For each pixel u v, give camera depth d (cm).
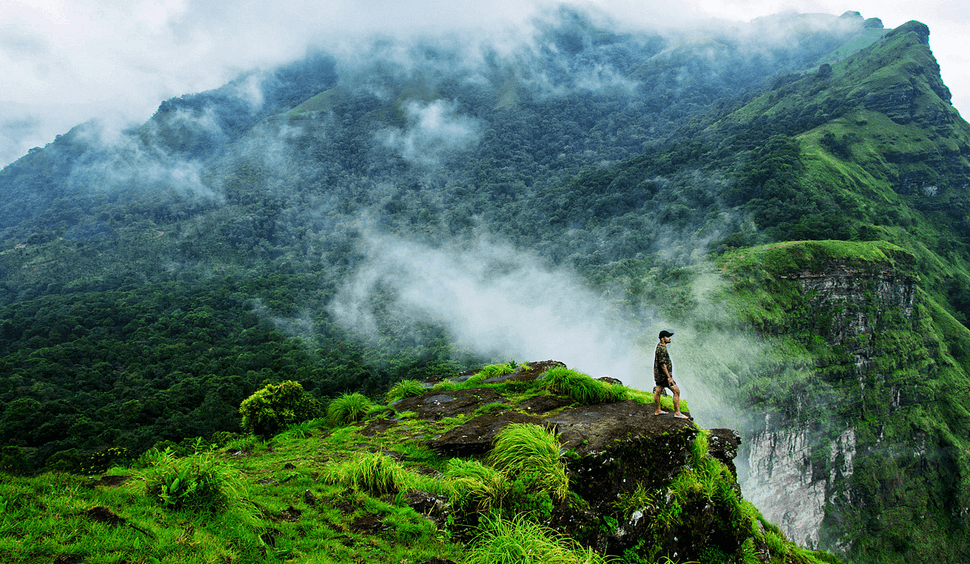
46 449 3991
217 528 427
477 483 580
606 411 862
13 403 4800
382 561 452
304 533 470
